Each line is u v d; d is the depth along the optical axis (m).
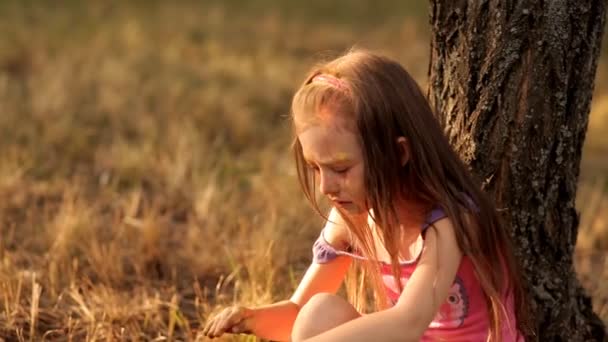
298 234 6.14
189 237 6.09
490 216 3.52
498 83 3.91
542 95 3.87
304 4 17.97
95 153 8.40
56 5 16.09
